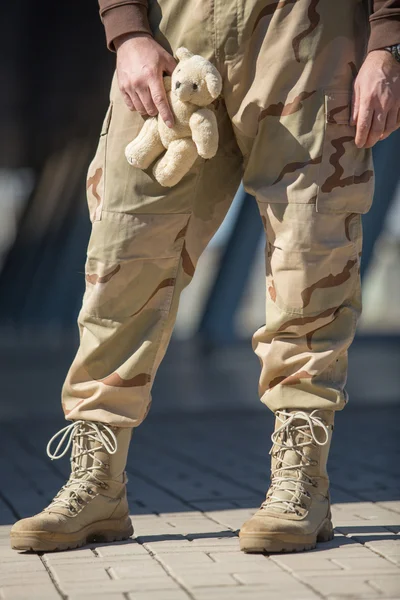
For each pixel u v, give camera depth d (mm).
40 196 47094
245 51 5109
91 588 4441
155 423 12781
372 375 19891
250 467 8906
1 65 31094
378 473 8273
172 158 5102
